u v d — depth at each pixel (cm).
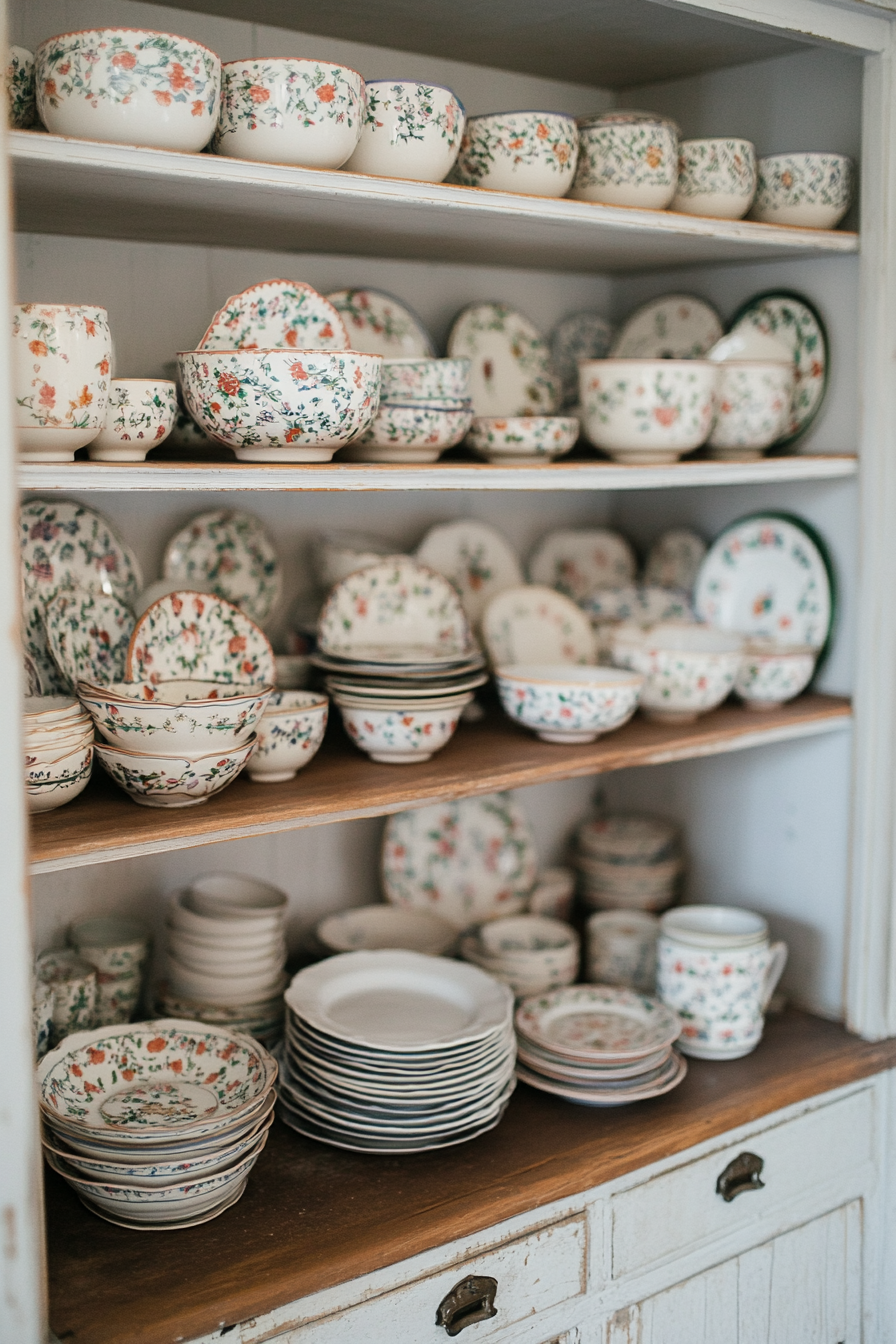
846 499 175
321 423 119
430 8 147
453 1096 133
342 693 143
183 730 118
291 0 142
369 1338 120
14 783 97
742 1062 163
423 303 176
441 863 181
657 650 161
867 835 169
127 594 149
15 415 96
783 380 166
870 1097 168
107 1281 113
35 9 134
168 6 144
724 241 153
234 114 117
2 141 92
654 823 204
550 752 151
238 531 160
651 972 176
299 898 176
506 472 135
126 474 110
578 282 196
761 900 189
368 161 128
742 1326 156
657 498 203
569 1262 135
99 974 147
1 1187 99
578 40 162
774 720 166
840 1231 168
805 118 172
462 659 148
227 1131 119
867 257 160
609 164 146
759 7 140
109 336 111
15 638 96
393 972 154
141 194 118
